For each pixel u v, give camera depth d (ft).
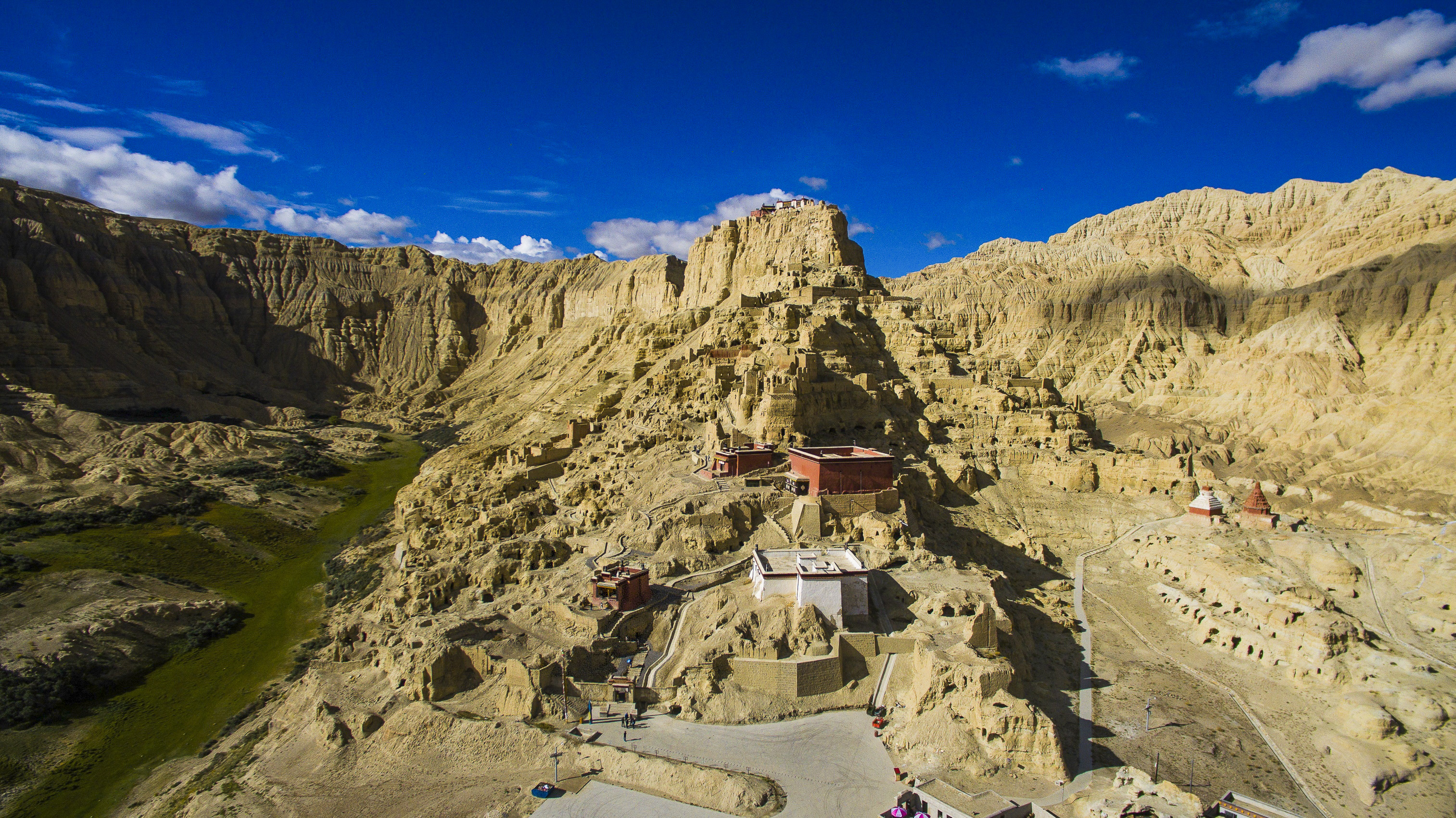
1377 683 248.73
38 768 253.85
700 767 206.69
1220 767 217.97
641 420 457.68
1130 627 308.19
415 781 216.74
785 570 270.46
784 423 384.47
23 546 390.83
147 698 297.12
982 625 242.99
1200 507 374.22
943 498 395.34
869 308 550.77
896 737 219.61
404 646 270.87
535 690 236.63
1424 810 203.92
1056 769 204.23
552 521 376.07
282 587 408.46
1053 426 451.12
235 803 216.33
